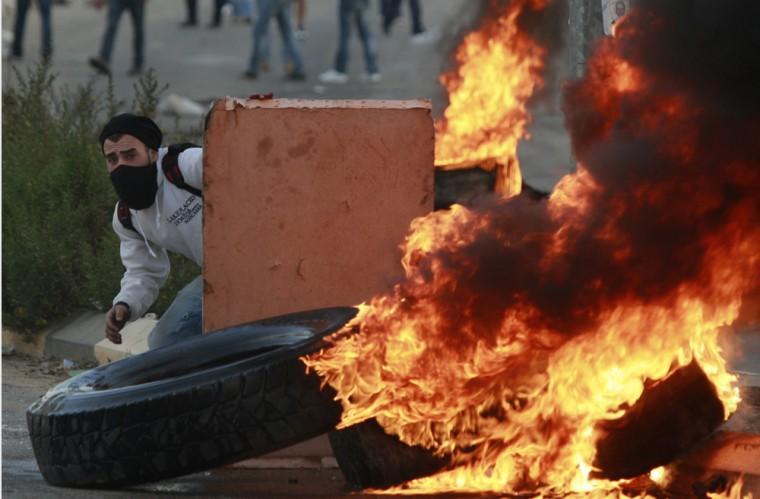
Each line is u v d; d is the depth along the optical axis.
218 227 15.05
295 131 14.92
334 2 84.44
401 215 15.03
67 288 22.67
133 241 16.55
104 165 24.16
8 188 24.23
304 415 13.69
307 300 15.18
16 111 27.53
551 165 29.84
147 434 13.76
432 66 52.81
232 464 14.62
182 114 40.25
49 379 20.86
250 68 51.41
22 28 55.62
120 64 54.94
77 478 14.18
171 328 16.59
